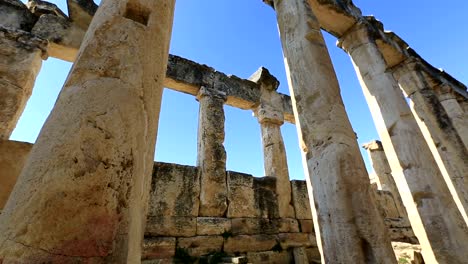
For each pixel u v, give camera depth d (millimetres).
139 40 2326
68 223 1361
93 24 2385
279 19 5270
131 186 1686
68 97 1836
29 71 6133
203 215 6367
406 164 4832
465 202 5789
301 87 4051
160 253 5391
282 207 7582
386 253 2664
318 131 3549
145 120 2027
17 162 3576
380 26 7902
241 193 7141
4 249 1301
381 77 5832
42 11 7320
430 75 8578
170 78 8289
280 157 8656
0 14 6809
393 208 10039
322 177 3260
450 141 6434
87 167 1537
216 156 7273
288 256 6801
